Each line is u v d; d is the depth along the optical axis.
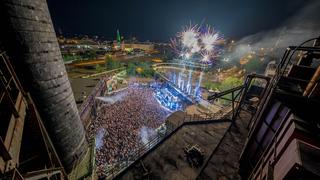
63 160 11.93
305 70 7.52
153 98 49.88
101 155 22.14
